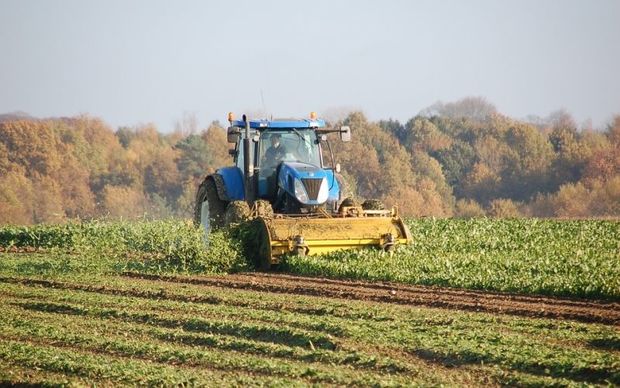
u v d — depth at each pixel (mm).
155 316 45594
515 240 77000
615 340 38344
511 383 32969
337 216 64625
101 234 81750
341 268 59312
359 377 33656
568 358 35250
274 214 64750
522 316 45438
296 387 32406
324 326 41906
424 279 56125
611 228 88625
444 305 48375
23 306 50562
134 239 80438
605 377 33312
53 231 88438
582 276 54062
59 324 44812
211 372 35188
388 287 54844
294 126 69750
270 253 62156
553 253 66000
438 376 33938
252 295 52188
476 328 41562
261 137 69688
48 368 36312
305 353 37438
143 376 34375
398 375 34469
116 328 43719
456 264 60250
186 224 72188
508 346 37594
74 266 67312
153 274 62844
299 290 54250
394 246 63562
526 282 53000
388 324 42375
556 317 44969
